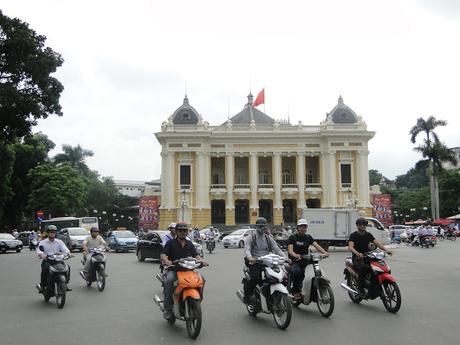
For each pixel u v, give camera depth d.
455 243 50.44
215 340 8.84
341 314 11.05
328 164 77.44
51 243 13.45
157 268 24.03
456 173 85.06
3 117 30.03
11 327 10.27
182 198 77.06
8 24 30.77
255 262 10.52
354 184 77.00
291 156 80.50
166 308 10.02
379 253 11.64
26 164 73.44
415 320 10.33
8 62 30.42
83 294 15.04
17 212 75.31
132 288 16.36
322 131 77.25
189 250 10.09
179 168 78.25
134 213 105.19
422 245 42.41
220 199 79.19
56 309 12.41
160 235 27.88
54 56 31.91
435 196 69.06
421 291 14.69
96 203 100.12
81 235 39.97
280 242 39.62
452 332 9.21
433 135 69.38
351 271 12.39
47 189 70.62
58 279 12.77
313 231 38.81
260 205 82.31
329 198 76.88
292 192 78.38
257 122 86.62
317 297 11.07
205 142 78.56
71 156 95.44
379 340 8.62
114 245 39.28
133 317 11.16
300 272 11.41
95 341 8.91
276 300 9.95
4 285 17.77
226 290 15.53
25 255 37.84
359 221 12.13
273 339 8.85
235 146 79.06
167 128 78.69
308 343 8.52
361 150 77.19
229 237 46.47
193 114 80.00
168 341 8.83
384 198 68.62
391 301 11.84
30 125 31.84
